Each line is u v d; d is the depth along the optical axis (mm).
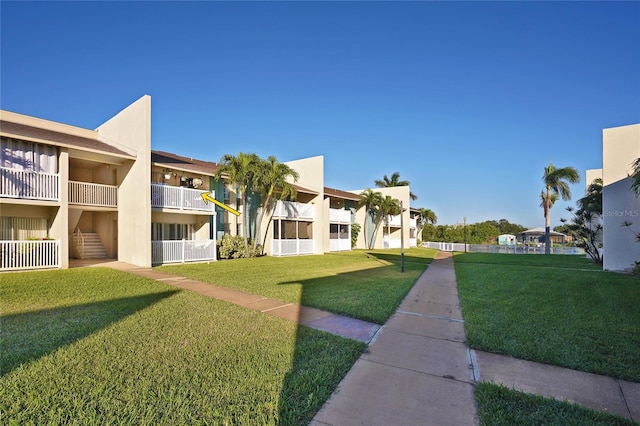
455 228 54188
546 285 10914
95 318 6113
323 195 26641
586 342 5145
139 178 14328
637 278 12617
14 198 11336
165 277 11328
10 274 10938
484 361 4562
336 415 3205
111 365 4094
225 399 3385
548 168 31766
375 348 5066
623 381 3945
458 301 8547
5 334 5160
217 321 6113
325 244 28344
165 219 17234
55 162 12680
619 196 15180
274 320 6293
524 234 53906
